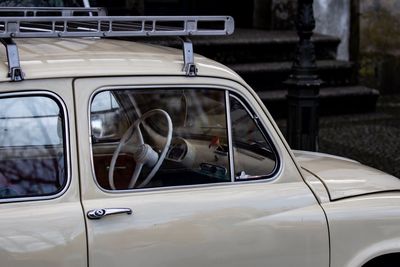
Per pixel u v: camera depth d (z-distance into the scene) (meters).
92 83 3.40
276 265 3.65
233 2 12.26
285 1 11.77
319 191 3.81
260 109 3.76
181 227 3.45
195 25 3.60
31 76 3.28
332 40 11.60
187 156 3.67
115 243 3.31
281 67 10.71
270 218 3.62
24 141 3.31
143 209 3.40
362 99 11.01
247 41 10.77
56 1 5.99
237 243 3.55
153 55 3.72
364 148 8.96
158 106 3.60
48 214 3.22
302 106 7.09
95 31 3.53
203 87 3.64
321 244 3.72
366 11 11.68
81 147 3.34
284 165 3.78
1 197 3.24
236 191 3.63
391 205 3.88
